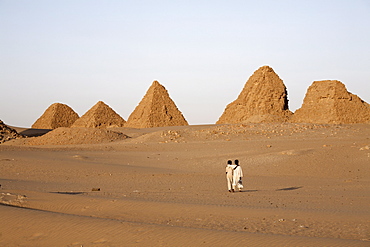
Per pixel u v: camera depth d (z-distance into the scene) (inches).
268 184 1184.2
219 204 759.7
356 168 1413.6
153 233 506.0
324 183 1194.6
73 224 549.6
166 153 2138.3
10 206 644.1
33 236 524.1
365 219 618.2
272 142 2281.0
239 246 453.1
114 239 497.7
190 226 571.8
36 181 1242.0
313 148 1774.1
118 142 3019.2
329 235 523.2
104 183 1202.6
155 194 912.3
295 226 574.2
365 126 3238.2
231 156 1825.8
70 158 1891.0
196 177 1344.7
